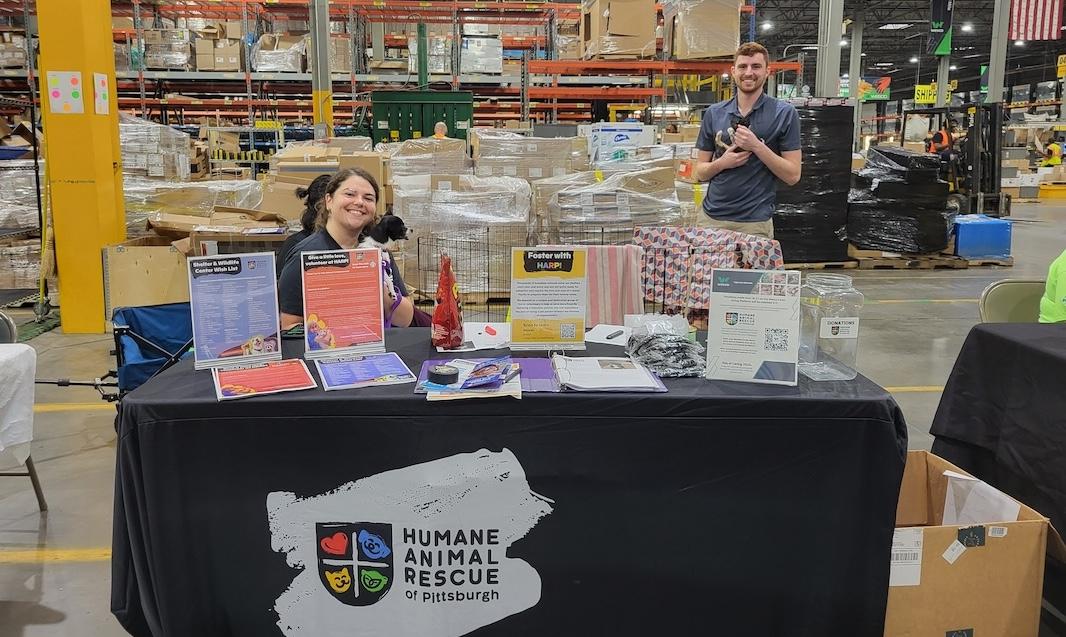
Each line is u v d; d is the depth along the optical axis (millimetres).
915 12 30453
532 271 2477
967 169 12102
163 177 7977
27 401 2904
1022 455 2697
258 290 2318
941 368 5840
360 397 2025
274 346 2352
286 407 2018
